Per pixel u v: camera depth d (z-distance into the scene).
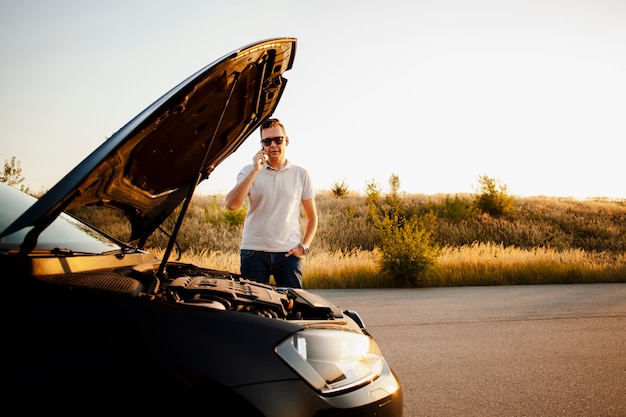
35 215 1.72
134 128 1.92
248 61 2.46
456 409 3.61
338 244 21.17
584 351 5.34
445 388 4.09
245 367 1.81
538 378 4.38
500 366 4.74
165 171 2.91
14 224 1.71
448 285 11.85
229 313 1.99
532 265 13.21
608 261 16.11
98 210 15.28
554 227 28.19
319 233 22.28
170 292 2.31
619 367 4.74
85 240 2.79
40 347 1.67
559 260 14.18
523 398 3.86
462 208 27.06
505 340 5.83
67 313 1.76
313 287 11.04
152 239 17.12
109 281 2.03
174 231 2.52
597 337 6.04
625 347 5.54
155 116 1.98
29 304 1.76
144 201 3.01
